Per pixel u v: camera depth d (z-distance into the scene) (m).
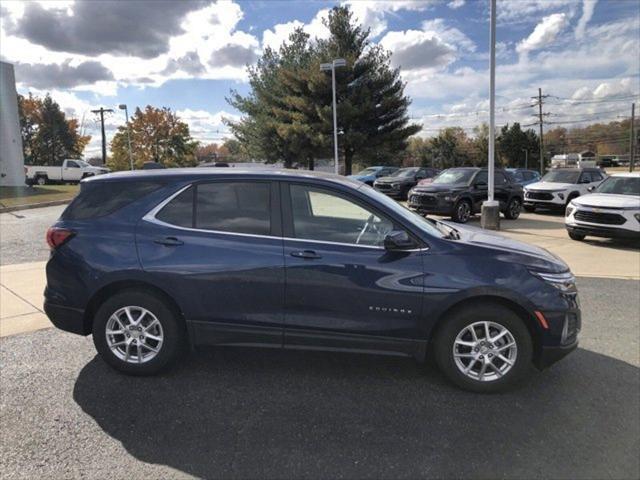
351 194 4.02
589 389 3.97
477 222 15.20
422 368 4.35
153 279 3.98
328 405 3.70
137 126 62.56
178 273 3.95
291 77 34.44
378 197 4.15
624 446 3.18
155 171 4.36
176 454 3.08
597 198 11.52
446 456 3.07
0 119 31.61
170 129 63.88
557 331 3.79
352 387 4.00
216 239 3.99
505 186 16.03
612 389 3.98
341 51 33.53
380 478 2.86
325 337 3.92
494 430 3.37
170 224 4.08
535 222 15.70
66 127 65.69
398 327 3.86
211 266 3.93
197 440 3.23
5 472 2.89
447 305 3.80
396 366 4.39
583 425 3.44
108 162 67.88
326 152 34.66
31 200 22.27
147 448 3.14
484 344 3.87
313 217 4.02
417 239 3.90
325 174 4.38
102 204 4.21
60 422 3.44
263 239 3.97
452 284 3.77
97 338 4.12
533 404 3.73
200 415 3.54
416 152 88.75
